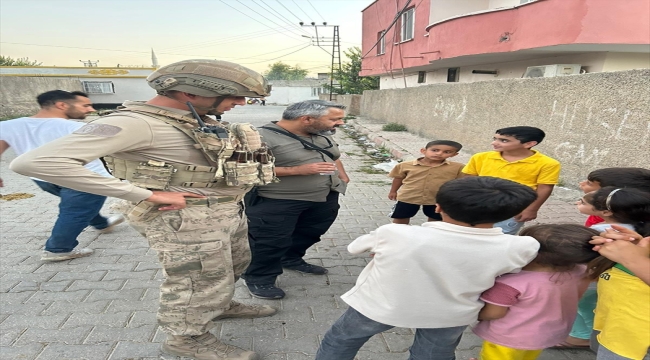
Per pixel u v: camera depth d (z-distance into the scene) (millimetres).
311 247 4016
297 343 2471
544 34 7824
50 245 3445
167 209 1799
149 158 1751
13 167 1469
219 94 1789
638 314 1544
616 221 1831
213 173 1866
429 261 1463
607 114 5258
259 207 2727
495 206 1391
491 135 8055
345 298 1749
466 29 9711
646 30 6965
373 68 19516
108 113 1762
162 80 1745
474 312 1624
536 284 1613
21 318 2633
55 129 3262
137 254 3668
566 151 6027
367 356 2373
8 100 21031
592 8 7043
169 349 2246
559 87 6121
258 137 2062
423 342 1800
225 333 2541
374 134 12547
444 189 1502
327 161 2803
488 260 1472
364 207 5438
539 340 1688
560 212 5141
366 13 20250
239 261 2404
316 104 2627
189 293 2053
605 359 1674
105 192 1587
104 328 2551
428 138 11391
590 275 1772
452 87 9758
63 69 26797
